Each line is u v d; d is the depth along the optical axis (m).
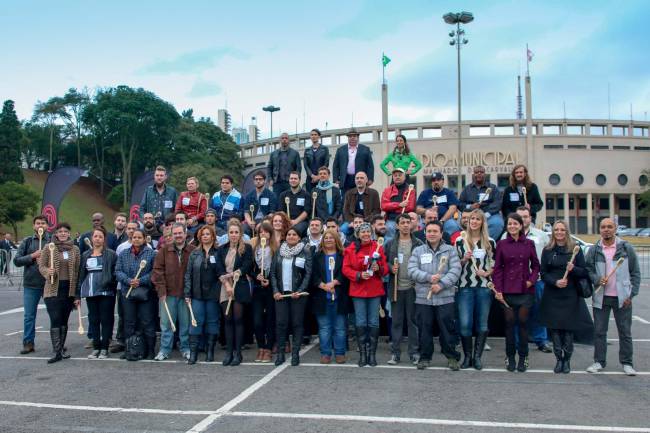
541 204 10.00
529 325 8.78
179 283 8.26
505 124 59.19
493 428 5.13
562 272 7.25
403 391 6.40
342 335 7.98
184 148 65.62
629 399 6.03
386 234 9.55
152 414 5.68
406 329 9.87
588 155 60.53
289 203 10.38
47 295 8.30
